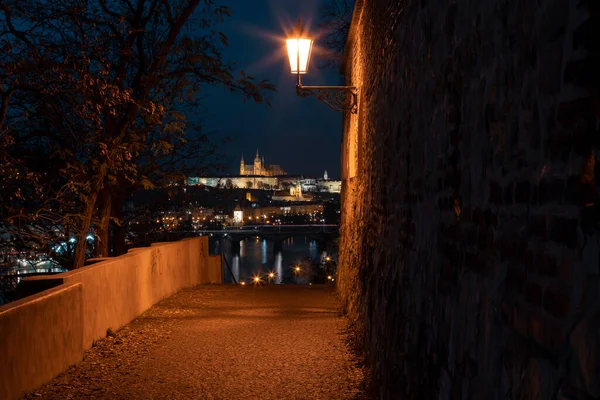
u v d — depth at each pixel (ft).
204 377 17.70
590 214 4.36
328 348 21.40
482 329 6.99
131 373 18.22
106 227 35.24
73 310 18.89
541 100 5.34
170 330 25.41
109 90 28.19
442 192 9.43
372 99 21.99
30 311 15.69
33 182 28.53
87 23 28.76
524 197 5.74
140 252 30.96
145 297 31.73
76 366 18.92
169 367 18.94
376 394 14.98
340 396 15.74
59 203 31.27
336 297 39.27
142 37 35.24
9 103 28.35
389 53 16.80
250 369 18.57
